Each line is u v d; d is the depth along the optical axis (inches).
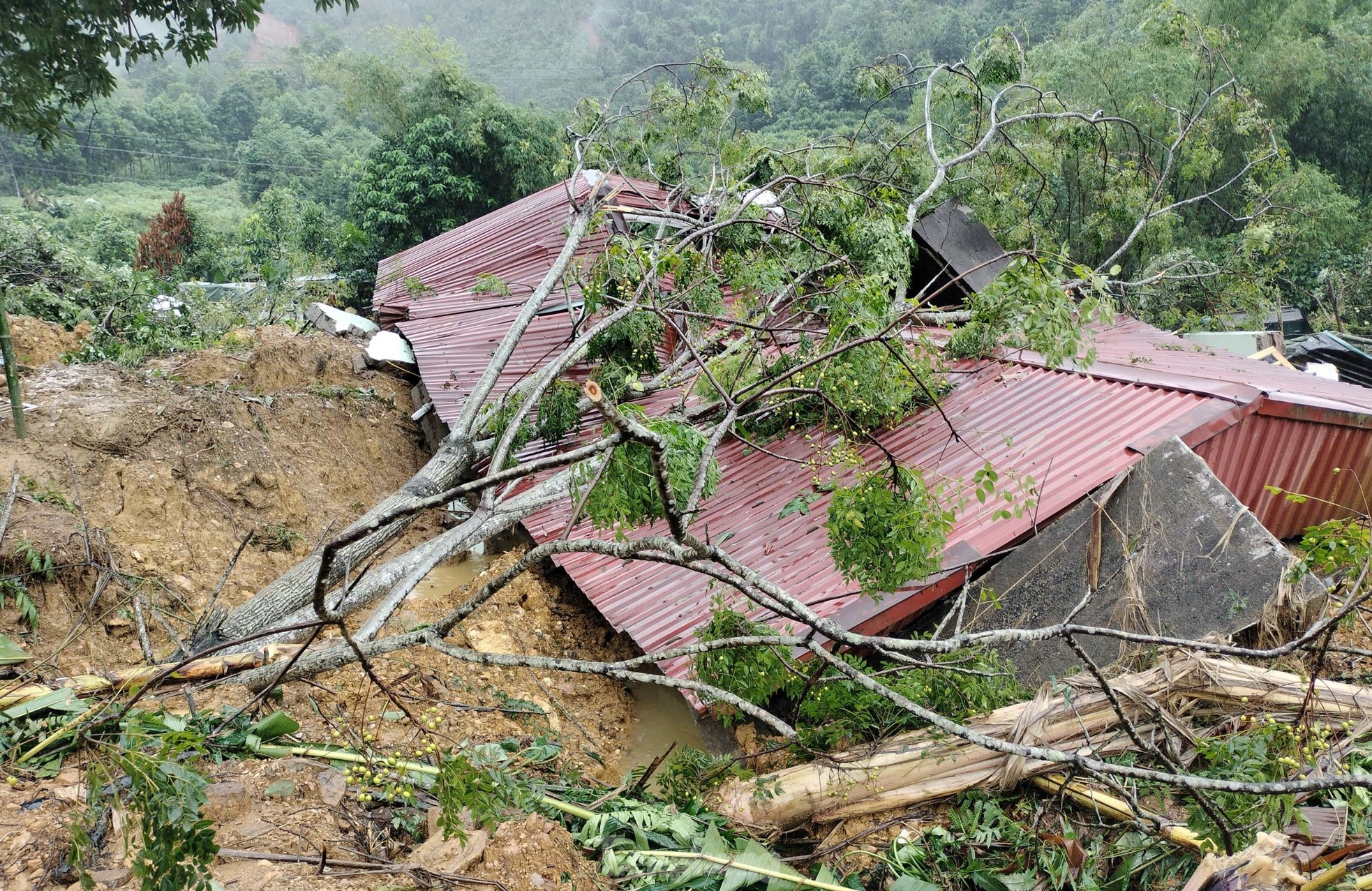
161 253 1069.1
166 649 281.7
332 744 238.5
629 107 575.5
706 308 362.6
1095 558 264.7
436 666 299.0
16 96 353.7
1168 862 199.3
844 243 365.7
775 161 479.5
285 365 474.6
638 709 312.7
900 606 267.1
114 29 357.1
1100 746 221.1
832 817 225.9
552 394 367.2
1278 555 242.1
